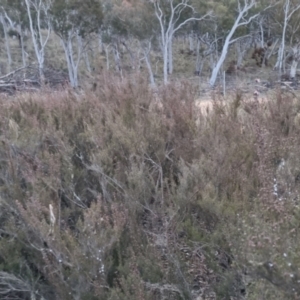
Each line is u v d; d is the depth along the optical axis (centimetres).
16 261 326
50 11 2908
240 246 225
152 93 603
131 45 3694
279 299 231
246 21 3095
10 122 488
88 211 331
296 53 2894
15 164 412
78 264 297
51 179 381
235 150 404
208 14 2922
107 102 580
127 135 443
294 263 204
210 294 294
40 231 304
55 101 620
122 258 326
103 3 2902
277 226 236
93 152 446
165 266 314
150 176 379
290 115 493
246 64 3328
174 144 452
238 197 341
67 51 2962
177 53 4181
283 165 345
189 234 321
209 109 577
